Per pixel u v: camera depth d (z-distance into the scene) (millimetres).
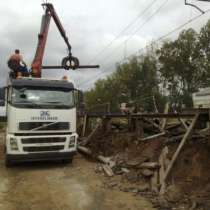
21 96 9367
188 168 7141
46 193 7164
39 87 9633
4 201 6625
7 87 9836
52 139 9547
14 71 11680
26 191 7344
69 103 9914
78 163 10656
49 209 6133
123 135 12062
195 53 39625
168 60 40781
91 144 13102
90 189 7391
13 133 9195
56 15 14734
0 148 14977
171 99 40344
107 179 8203
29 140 9273
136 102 22641
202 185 6398
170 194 6332
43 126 9422
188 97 38812
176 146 8266
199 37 39875
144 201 6395
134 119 12133
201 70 39250
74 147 9969
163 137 9719
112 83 50906
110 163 9398
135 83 45156
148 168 7840
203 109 7680
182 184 6648
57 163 10594
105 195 6895
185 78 40219
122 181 7859
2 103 10008
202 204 5734
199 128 8336
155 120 12125
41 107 9445
